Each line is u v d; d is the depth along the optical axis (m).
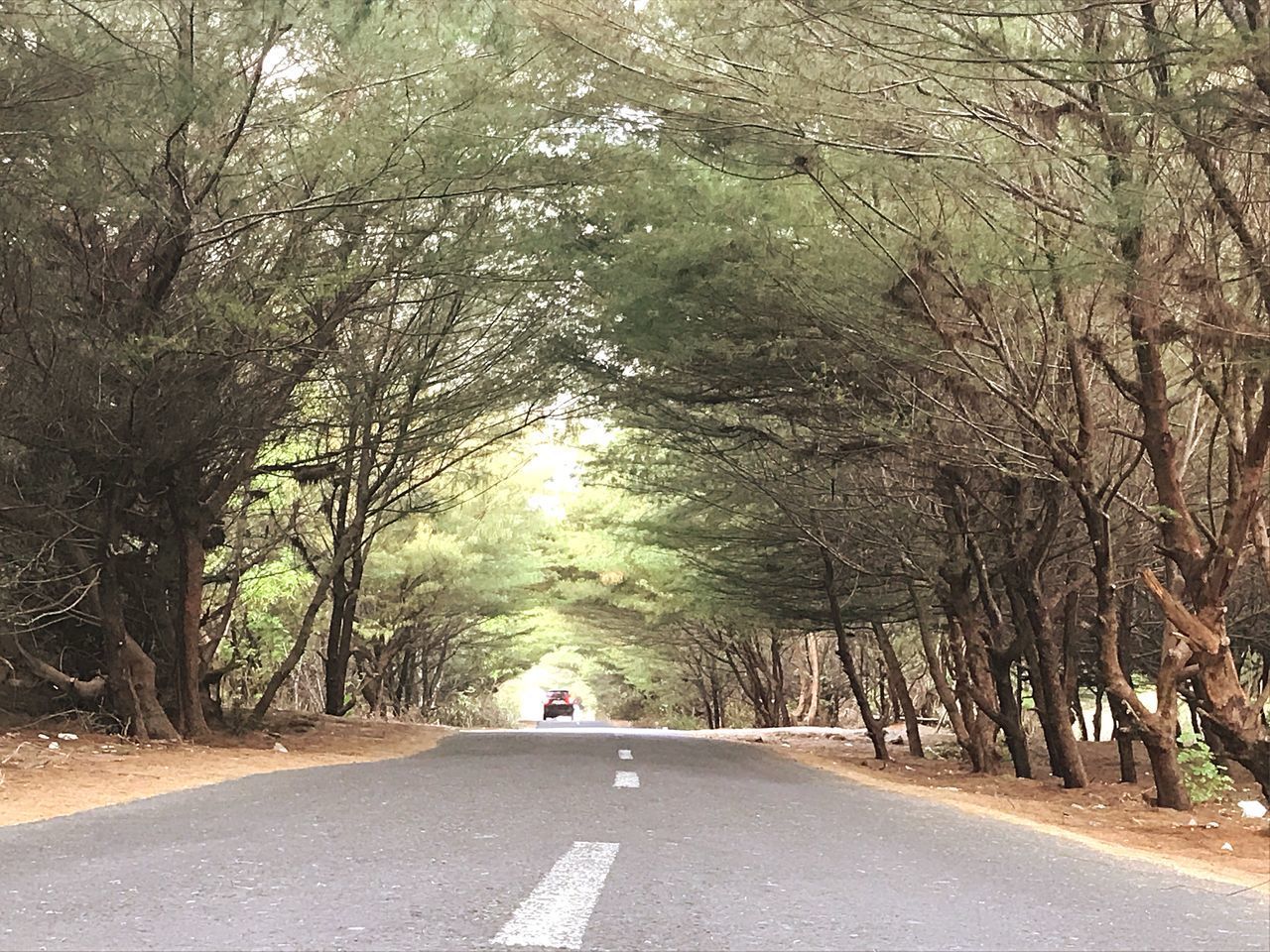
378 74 10.93
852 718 48.25
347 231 12.27
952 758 22.12
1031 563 15.08
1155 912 5.20
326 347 14.05
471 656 52.69
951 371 12.20
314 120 11.52
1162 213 9.00
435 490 28.39
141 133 10.40
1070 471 12.12
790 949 3.97
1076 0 7.52
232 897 4.51
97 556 14.42
